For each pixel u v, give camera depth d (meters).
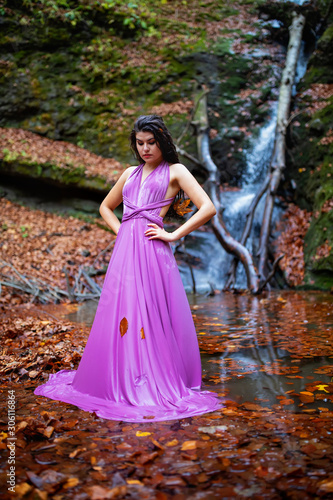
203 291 8.05
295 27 11.38
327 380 2.83
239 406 2.40
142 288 2.57
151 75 11.41
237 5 12.98
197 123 10.34
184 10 12.79
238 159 10.91
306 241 8.62
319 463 1.73
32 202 10.12
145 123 2.62
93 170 10.19
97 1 11.42
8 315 5.39
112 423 2.18
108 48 11.44
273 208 9.26
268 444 1.91
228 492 1.56
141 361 2.48
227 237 8.32
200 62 11.62
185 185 2.72
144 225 2.67
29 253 8.06
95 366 2.56
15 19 10.85
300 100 10.55
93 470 1.72
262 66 11.73
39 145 10.45
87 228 9.63
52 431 2.07
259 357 3.47
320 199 8.63
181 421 2.19
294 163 9.98
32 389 2.79
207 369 3.19
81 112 11.07
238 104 11.32
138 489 1.58
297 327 4.51
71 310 6.00
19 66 10.90
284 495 1.53
